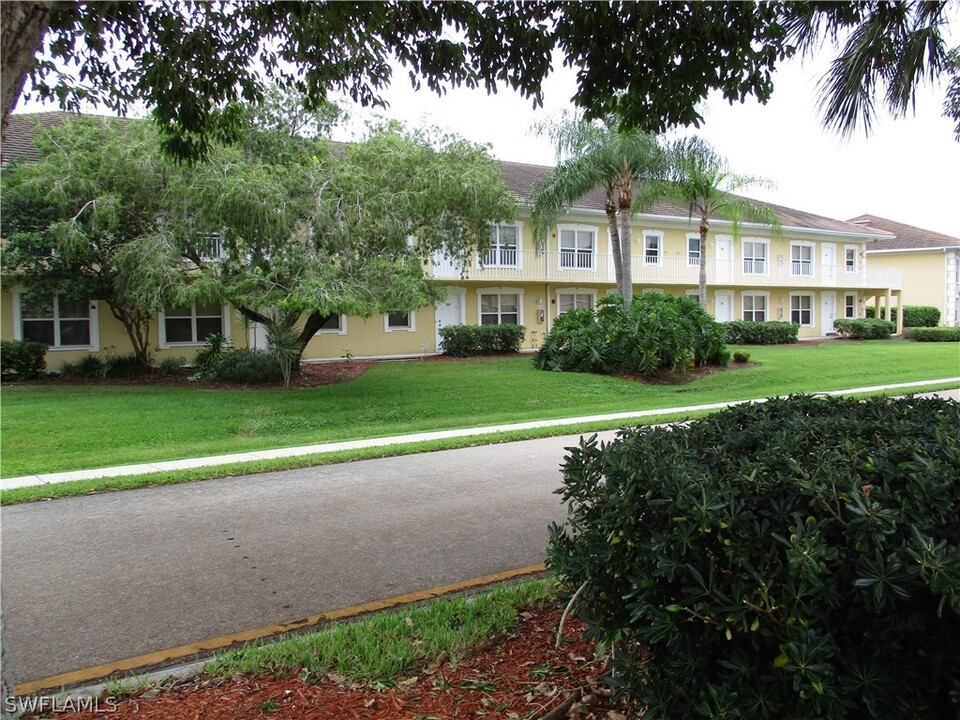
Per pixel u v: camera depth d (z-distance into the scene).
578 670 3.51
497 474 8.64
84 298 17.41
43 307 18.02
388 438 11.35
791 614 2.34
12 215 16.03
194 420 12.71
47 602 4.68
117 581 5.06
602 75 6.45
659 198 23.97
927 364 23.42
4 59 2.53
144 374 18.98
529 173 30.91
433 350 25.78
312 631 4.18
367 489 7.90
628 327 19.31
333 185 15.19
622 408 14.86
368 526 6.43
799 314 37.28
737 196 29.16
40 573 5.24
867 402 4.62
